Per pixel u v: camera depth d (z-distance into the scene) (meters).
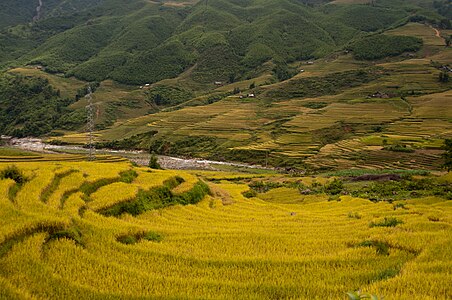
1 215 15.56
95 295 10.86
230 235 19.25
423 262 14.31
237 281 12.78
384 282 12.01
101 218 20.00
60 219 15.66
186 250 16.23
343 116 137.12
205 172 94.19
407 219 24.33
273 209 36.97
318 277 13.11
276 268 14.06
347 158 94.88
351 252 16.08
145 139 143.62
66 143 149.12
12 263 11.96
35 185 24.83
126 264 13.89
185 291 11.62
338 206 39.69
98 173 35.00
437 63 196.12
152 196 30.64
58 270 12.28
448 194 43.09
